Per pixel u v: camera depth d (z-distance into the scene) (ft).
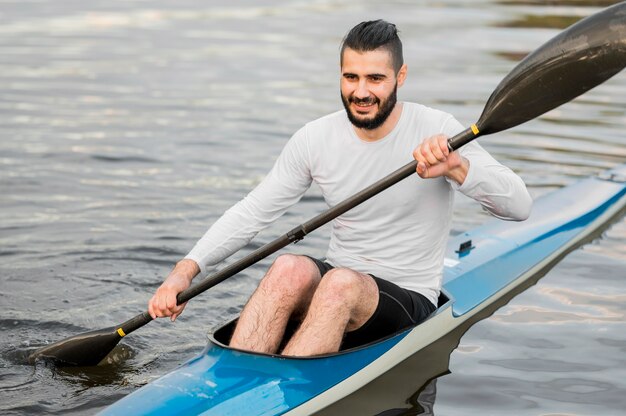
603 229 23.91
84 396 15.16
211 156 29.84
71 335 17.53
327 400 14.26
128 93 38.78
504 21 58.23
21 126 33.24
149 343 17.30
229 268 14.99
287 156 15.53
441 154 13.76
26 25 56.34
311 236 23.30
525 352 16.66
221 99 37.68
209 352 14.47
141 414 13.12
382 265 15.28
